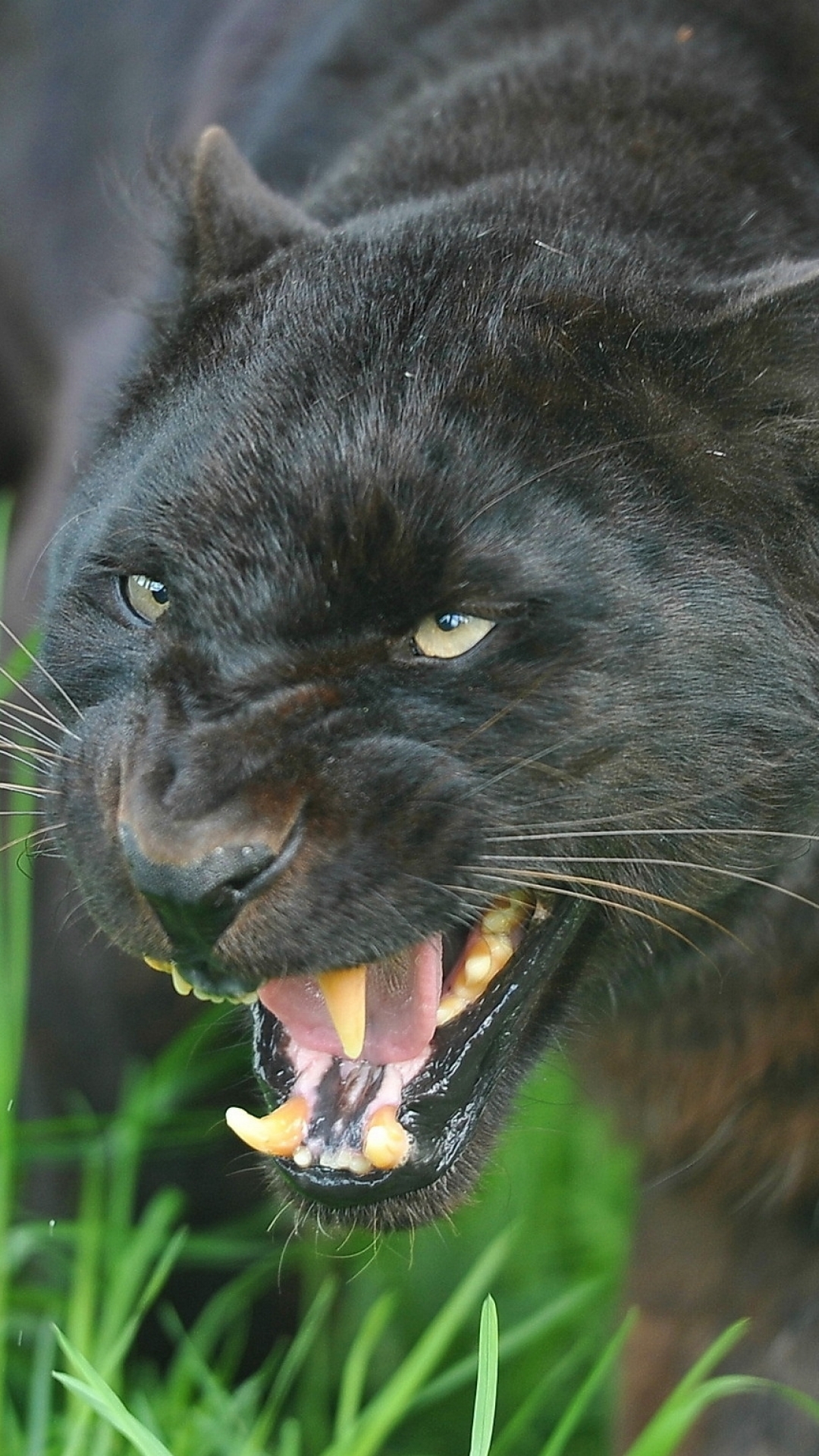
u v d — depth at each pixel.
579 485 2.86
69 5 3.38
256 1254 3.16
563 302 2.89
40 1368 2.97
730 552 2.89
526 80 3.06
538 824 2.87
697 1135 3.05
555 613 2.85
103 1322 3.03
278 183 3.16
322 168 3.13
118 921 2.87
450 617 2.85
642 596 2.87
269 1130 2.87
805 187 3.03
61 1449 2.95
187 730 2.84
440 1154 2.89
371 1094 2.88
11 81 3.41
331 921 2.84
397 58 3.14
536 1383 3.16
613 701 2.86
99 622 2.91
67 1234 3.08
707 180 2.99
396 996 2.89
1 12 3.42
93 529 2.91
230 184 2.98
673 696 2.87
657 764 2.88
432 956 2.89
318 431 2.85
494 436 2.86
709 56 3.06
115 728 2.87
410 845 2.84
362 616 2.84
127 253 3.14
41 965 3.12
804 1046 3.01
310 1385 3.13
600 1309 3.19
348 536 2.84
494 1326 2.81
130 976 3.11
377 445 2.85
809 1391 3.03
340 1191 2.87
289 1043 2.91
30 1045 3.14
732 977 2.99
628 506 2.87
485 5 3.12
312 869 2.84
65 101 3.37
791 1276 3.05
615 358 2.88
